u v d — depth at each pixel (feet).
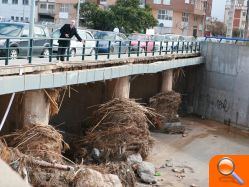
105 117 57.62
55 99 44.86
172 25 207.62
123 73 58.18
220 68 95.71
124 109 57.77
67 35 47.34
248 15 136.15
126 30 153.28
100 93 62.75
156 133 77.61
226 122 94.02
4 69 35.78
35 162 37.83
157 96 81.51
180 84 99.86
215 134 83.46
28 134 41.65
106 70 53.06
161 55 75.46
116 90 61.21
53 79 41.78
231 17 119.44
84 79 47.91
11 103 39.04
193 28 215.31
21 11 203.31
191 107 100.32
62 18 200.03
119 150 54.13
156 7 204.95
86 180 38.86
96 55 52.49
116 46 67.92
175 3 205.57
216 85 96.53
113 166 48.67
